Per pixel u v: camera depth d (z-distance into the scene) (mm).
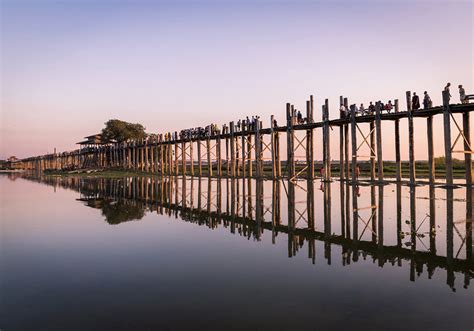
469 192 23219
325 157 32500
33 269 8352
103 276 7785
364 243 11000
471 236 11891
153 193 27734
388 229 13141
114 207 19750
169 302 6324
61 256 9484
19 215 16844
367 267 8422
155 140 58781
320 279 7527
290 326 5406
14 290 6988
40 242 11148
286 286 7102
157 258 9219
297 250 10086
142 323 5547
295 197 23281
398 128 29078
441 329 5316
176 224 14398
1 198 24766
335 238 11734
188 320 5625
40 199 23969
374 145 31516
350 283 7289
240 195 25406
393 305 6184
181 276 7727
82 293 6797
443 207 17859
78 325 5500
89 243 10969
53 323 5574
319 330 5285
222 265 8562
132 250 10086
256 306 6137
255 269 8242
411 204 19000
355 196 22578
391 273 7969
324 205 19484
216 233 12547
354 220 15008
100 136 84500
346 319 5641
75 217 16188
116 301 6402
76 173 66125
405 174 44344
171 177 50281
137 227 13719
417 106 25859
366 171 50906
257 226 13953
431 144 25625
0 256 9523
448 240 11352
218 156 45094
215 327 5391
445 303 6273
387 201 20328
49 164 117812
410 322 5539
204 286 7105
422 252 9906
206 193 27219
